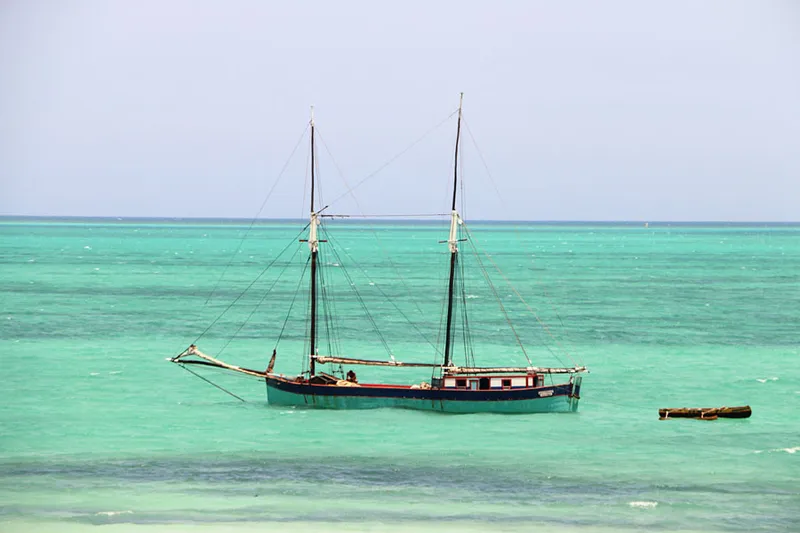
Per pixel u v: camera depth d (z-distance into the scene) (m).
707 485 172.38
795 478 176.62
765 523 153.62
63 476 174.88
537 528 150.50
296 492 166.75
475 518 154.50
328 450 192.75
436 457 188.50
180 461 185.00
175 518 153.50
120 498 162.88
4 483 170.50
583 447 196.75
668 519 154.50
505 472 178.75
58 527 149.50
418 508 159.12
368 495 165.38
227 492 166.50
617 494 167.00
